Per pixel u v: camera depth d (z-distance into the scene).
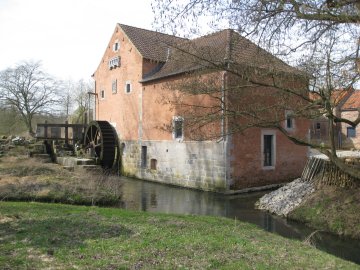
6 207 8.72
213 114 9.93
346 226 9.22
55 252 5.26
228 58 8.73
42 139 23.47
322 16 6.96
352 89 8.04
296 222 10.45
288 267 5.12
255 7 7.27
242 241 6.44
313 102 8.46
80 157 21.52
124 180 19.66
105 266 4.74
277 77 8.59
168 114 17.98
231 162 15.08
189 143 16.83
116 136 22.89
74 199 11.54
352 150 28.14
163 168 18.48
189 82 10.09
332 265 5.37
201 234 6.89
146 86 19.98
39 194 11.27
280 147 16.83
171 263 4.98
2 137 24.69
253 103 10.27
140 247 5.65
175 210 11.99
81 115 39.31
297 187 12.52
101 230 6.67
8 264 4.69
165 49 21.72
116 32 23.31
